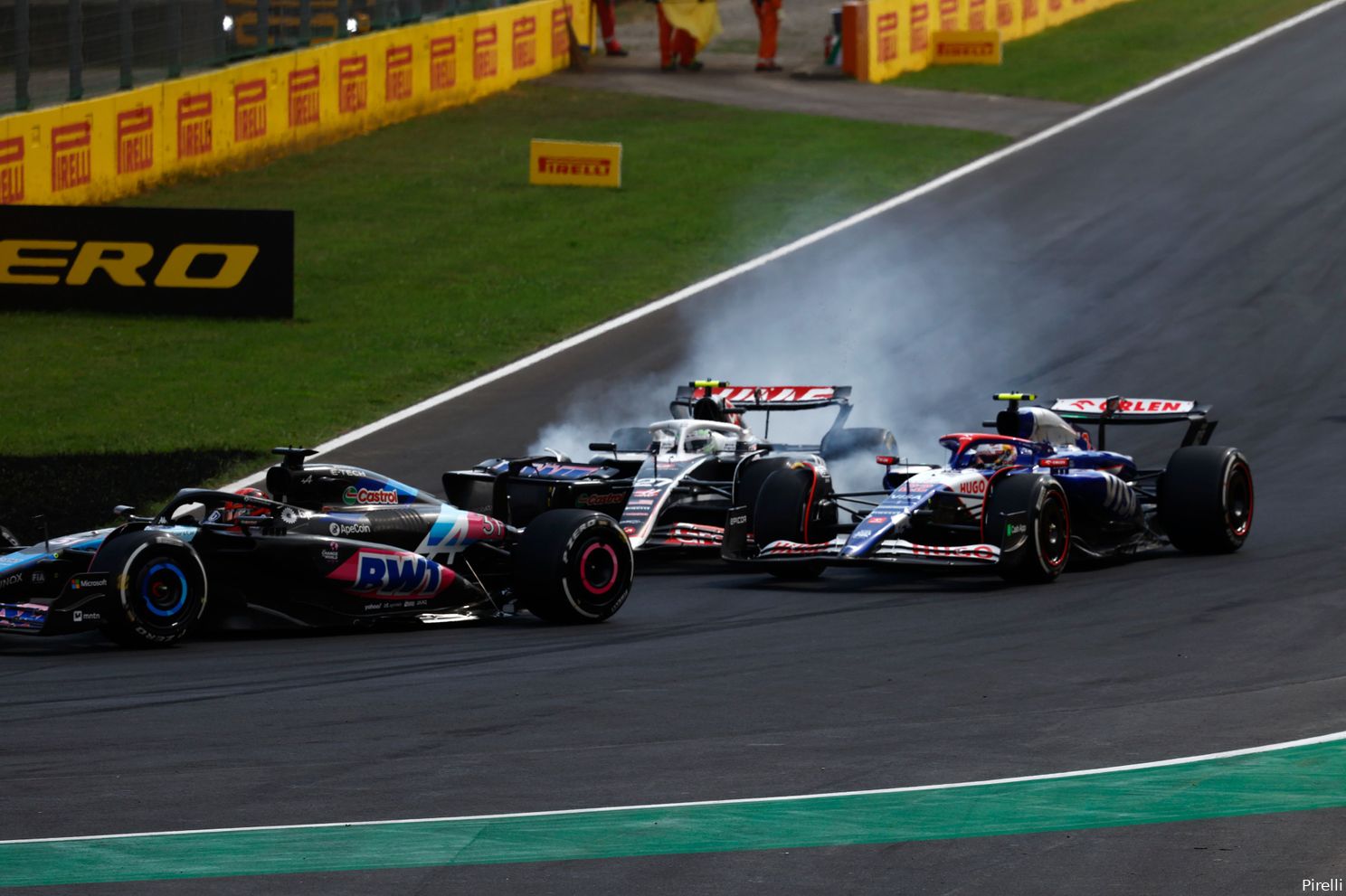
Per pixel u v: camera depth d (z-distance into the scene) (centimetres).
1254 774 2378
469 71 14738
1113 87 15012
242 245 8638
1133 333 8144
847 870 2008
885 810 2242
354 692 3095
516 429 6725
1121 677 3088
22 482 5600
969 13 17125
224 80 11981
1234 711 2781
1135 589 4119
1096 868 1997
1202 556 4628
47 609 3447
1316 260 9319
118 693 3098
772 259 9881
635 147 12950
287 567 3731
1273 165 11744
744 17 19612
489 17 15025
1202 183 11381
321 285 9356
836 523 4759
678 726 2766
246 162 12256
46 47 10581
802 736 2680
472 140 13212
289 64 12619
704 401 5400
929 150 12719
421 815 2252
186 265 8688
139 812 2277
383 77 13675
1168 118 13575
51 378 7450
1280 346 7788
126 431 6506
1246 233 10006
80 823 2227
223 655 3541
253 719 2858
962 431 6662
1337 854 2027
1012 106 14438
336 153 12756
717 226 10662
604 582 3988
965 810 2234
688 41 16362
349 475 4044
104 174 10894
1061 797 2283
